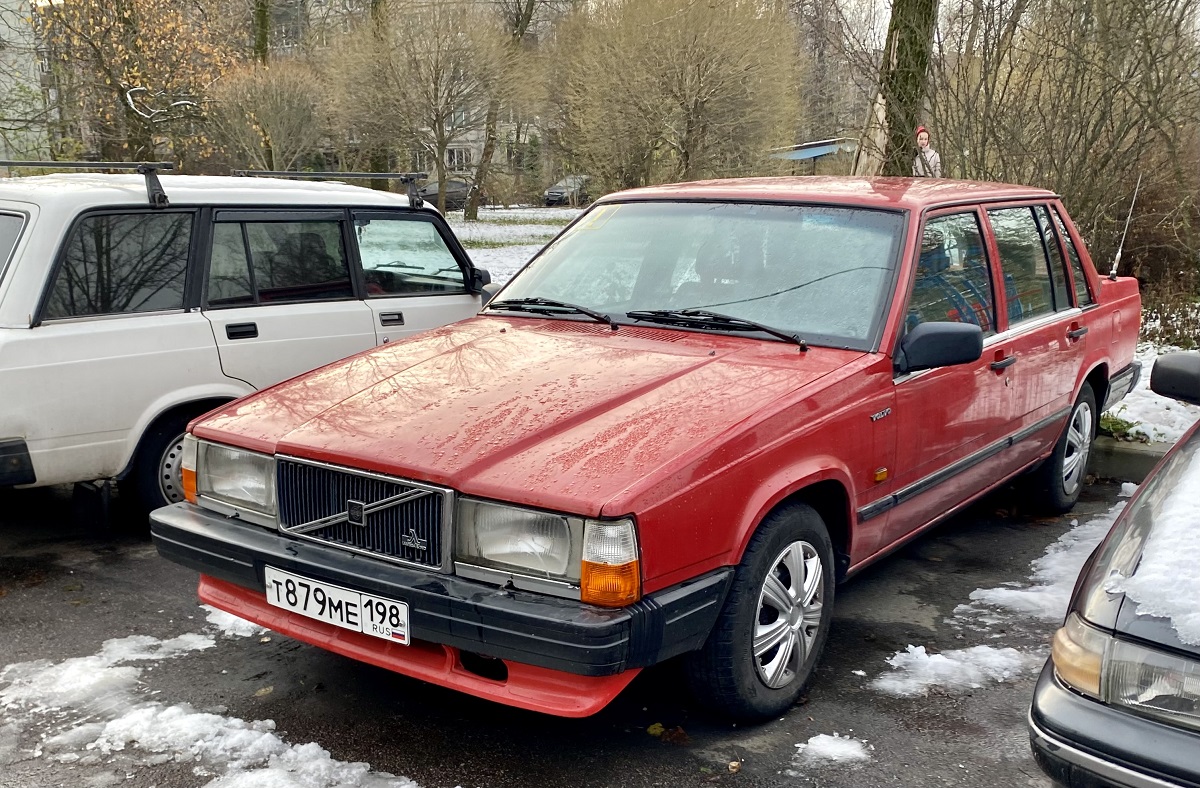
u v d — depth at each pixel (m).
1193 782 2.06
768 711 3.24
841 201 4.10
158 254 4.81
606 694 2.73
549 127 36.91
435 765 3.04
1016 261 4.71
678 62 27.02
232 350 4.96
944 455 4.02
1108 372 5.61
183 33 18.66
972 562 4.80
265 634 3.98
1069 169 9.02
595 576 2.63
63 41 16.67
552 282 4.36
